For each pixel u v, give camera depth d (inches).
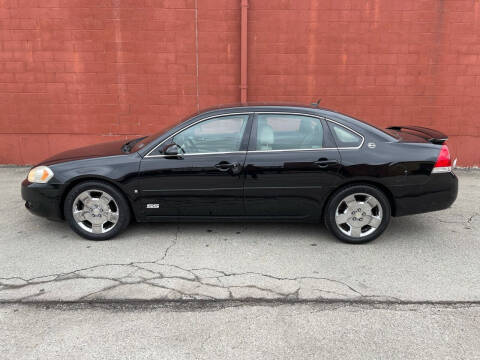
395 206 166.9
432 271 147.6
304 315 121.0
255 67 295.1
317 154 163.3
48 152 310.0
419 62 291.4
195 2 285.1
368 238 169.2
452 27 284.7
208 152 166.4
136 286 136.8
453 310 123.3
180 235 180.1
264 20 287.3
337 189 165.9
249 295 131.5
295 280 141.2
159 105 302.0
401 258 158.1
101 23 287.9
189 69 295.9
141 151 168.6
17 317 120.0
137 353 105.0
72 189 167.9
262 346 107.7
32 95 299.9
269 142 166.4
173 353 105.0
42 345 108.0
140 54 293.3
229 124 168.1
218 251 164.1
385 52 290.8
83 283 138.7
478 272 146.9
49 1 284.7
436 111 299.3
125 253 161.9
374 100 299.1
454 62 290.4
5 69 295.3
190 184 166.1
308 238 177.2
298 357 103.6
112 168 165.5
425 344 108.3
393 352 105.3
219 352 105.4
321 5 284.5
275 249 166.1
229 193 166.4
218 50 292.5
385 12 284.4
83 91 299.4
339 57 292.5
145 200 168.1
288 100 300.4
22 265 151.7
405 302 127.5
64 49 292.4
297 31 288.8
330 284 138.3
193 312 122.6
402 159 162.4
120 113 303.3
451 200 169.2
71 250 164.7
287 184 165.0
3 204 222.8
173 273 145.8
